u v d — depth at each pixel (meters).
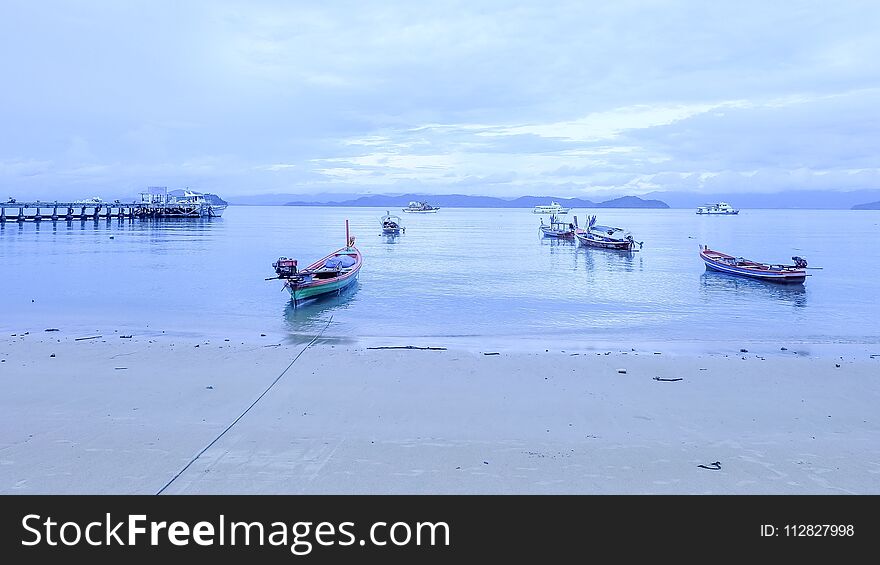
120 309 30.84
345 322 28.31
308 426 13.27
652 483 10.79
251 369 18.05
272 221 182.00
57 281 40.78
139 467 11.18
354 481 10.74
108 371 17.66
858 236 112.00
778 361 19.58
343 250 51.22
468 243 89.38
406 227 152.62
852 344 23.83
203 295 35.72
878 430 13.41
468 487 10.60
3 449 11.89
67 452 11.77
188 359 19.22
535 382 16.92
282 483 10.66
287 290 37.38
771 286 42.53
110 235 90.44
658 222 198.50
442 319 29.36
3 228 106.69
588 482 10.80
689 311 32.16
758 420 13.98
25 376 17.02
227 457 11.62
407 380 17.00
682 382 17.03
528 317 30.06
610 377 17.48
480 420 13.79
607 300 35.78
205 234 99.38
